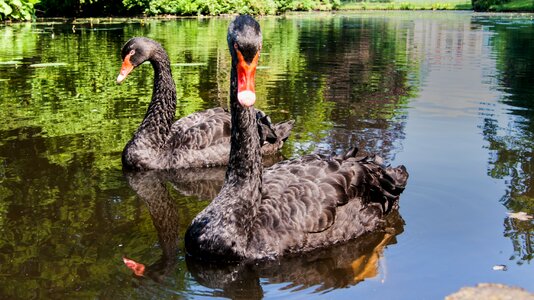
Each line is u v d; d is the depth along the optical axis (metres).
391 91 3.75
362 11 18.17
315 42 7.04
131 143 2.49
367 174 2.00
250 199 1.85
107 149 2.60
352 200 1.96
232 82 1.84
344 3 21.94
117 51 5.53
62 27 8.17
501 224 1.97
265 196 1.92
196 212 2.10
